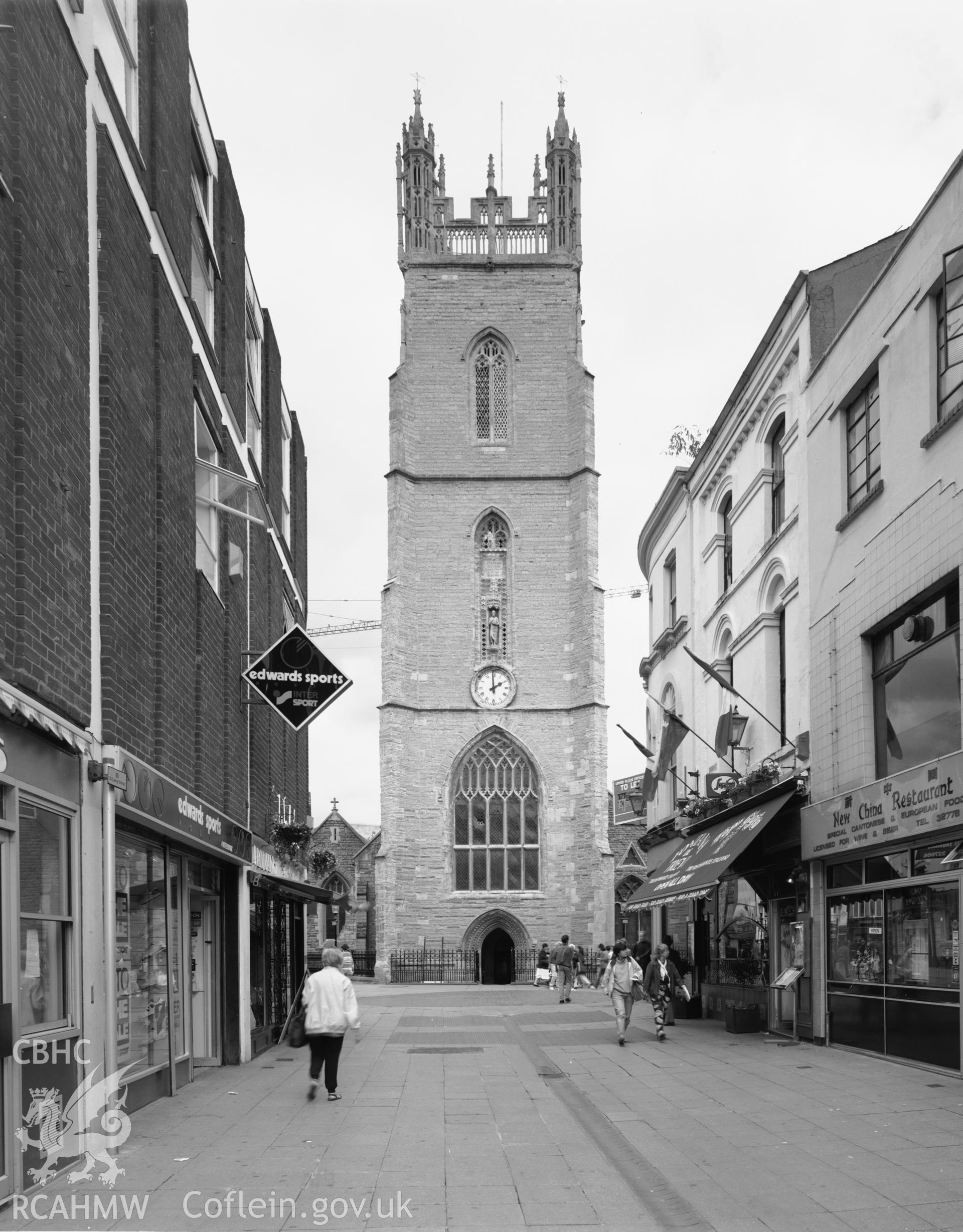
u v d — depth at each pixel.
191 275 15.84
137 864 11.45
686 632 28.64
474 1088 13.26
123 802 9.98
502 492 51.69
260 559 21.36
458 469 51.81
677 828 25.69
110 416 10.34
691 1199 7.72
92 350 10.12
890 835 14.06
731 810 20.44
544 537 51.47
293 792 26.34
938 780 12.78
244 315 19.88
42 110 8.83
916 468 14.36
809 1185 8.03
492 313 53.12
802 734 18.50
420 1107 11.78
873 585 15.62
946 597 13.80
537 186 55.03
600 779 48.84
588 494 51.00
